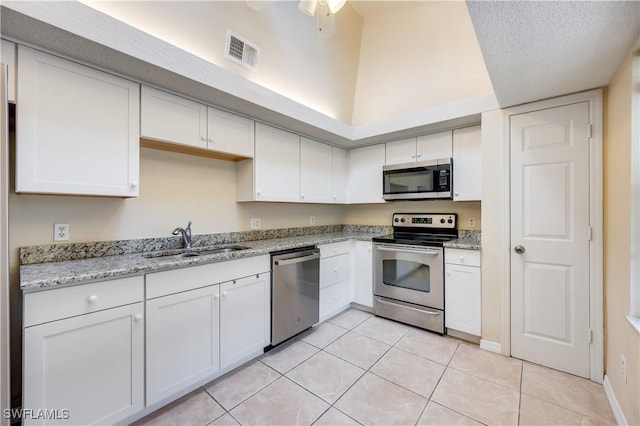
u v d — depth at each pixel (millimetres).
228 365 1938
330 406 1641
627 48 1422
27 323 1170
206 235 2434
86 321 1322
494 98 2258
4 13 1144
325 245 2846
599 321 1854
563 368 1979
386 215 3578
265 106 2199
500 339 2234
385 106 3088
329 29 1958
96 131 1558
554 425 1487
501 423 1502
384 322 2852
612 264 1716
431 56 2711
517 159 2162
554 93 1954
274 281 2246
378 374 1950
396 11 2773
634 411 1324
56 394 1242
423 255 2631
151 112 1782
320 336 2537
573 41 1366
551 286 2033
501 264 2225
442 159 2723
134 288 1484
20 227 1552
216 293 1858
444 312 2529
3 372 1087
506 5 1138
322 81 2830
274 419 1542
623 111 1539
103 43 1370
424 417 1548
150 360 1544
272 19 2203
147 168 2080
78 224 1756
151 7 1630
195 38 1857
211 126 2117
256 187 2486
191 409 1616
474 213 2918
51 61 1407
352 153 3557
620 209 1576
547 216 2049
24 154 1334
